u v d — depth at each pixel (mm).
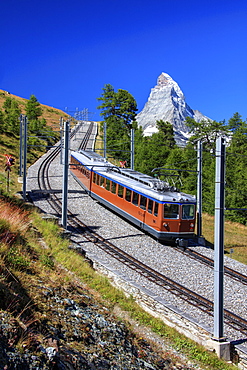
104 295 12383
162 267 17422
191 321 11789
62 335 7648
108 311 10859
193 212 21828
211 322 12328
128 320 11195
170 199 21297
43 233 16453
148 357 8898
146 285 14812
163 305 12562
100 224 24094
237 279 17141
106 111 79188
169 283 15289
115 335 9102
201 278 16516
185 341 10852
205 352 10477
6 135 55906
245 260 23938
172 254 19734
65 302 9359
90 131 85438
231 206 38562
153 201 21938
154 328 11180
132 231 23438
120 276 14602
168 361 9250
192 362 9797
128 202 24609
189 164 46375
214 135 64750
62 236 17656
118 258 17766
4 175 34719
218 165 11477
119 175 27016
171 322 11977
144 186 23688
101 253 18156
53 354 6375
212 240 27547
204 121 68062
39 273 10789
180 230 21297
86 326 8641
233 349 10953
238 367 10547
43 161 47812
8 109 71688
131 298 13281
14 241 11891
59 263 13477
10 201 19953
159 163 48438
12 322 6609
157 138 61312
